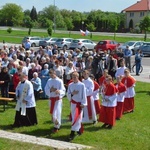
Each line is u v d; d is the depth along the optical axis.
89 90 12.80
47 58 18.70
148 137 11.63
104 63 21.58
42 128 12.20
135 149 10.39
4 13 128.50
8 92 16.17
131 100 15.26
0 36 70.38
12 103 16.20
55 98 11.78
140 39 69.06
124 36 76.06
